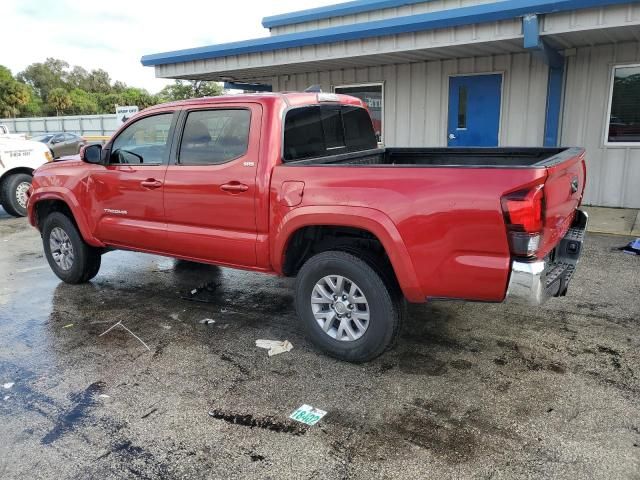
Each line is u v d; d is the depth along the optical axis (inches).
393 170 132.0
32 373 149.4
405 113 413.1
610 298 194.1
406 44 330.0
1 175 401.4
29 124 1359.5
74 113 2763.3
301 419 123.1
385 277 140.5
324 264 147.1
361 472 104.6
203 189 168.6
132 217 193.8
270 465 107.4
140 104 2610.7
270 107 156.9
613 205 350.3
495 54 364.8
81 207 209.0
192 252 179.0
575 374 140.3
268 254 159.0
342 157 183.9
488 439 113.7
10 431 121.4
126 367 151.7
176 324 182.9
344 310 147.9
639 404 125.3
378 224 133.6
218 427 121.0
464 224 123.2
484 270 123.2
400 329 145.4
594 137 347.6
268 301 203.9
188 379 143.7
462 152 200.7
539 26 281.3
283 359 154.0
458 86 386.6
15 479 105.0
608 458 106.6
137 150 191.0
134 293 217.3
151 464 108.7
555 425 118.0
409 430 117.7
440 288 130.2
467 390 133.9
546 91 355.3
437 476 102.7
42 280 240.2
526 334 165.9
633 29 271.6
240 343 166.1
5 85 2600.9
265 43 386.9
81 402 133.3
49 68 3855.8
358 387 136.9
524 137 370.3
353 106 203.3
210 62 430.9
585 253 250.8
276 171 152.9
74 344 168.7
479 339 163.3
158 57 453.1
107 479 104.6
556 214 132.4
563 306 187.6
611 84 333.7
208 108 169.6
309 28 491.8
